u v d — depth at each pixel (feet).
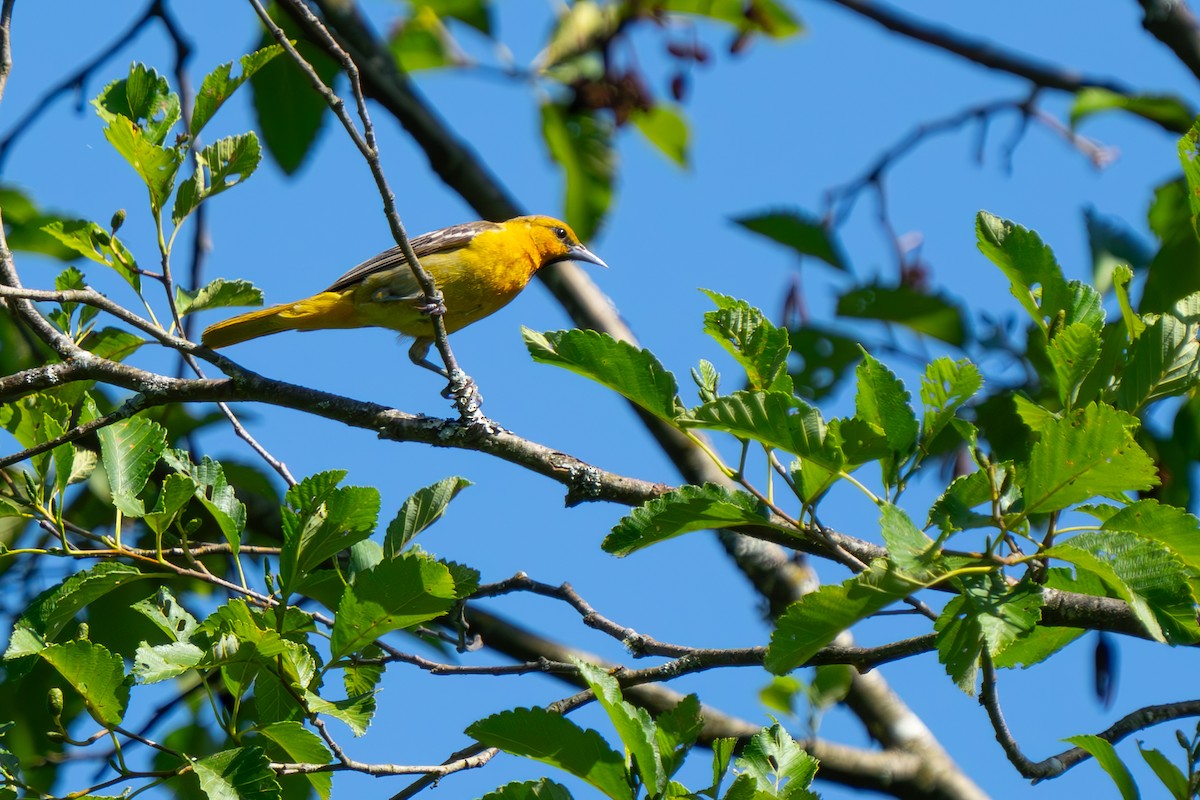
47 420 28.07
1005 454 35.27
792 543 25.54
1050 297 23.68
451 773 25.23
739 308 23.08
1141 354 22.67
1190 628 19.34
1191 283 33.22
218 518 25.32
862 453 21.38
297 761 23.58
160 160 28.99
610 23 47.14
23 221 42.01
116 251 29.71
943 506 20.97
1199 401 35.37
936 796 40.47
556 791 20.58
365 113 26.91
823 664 26.78
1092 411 19.84
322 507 23.99
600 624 29.07
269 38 44.01
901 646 26.27
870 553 25.70
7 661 23.70
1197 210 23.68
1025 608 19.95
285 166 45.01
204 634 24.56
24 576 37.11
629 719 20.03
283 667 23.09
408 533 25.95
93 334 33.09
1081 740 22.70
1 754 23.61
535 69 46.80
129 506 25.68
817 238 37.76
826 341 37.04
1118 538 20.15
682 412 21.81
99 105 28.40
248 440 32.14
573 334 21.98
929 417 21.99
